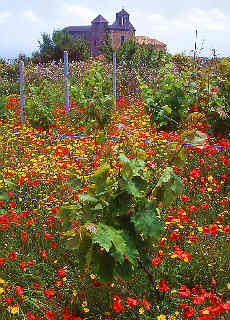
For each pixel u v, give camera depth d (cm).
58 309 310
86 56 2855
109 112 852
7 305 308
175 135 691
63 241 383
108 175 298
